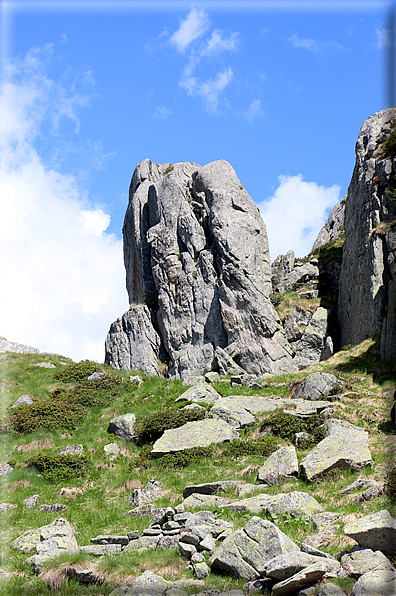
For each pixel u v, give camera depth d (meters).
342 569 12.01
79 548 16.47
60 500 22.66
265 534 13.40
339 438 21.78
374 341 36.81
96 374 41.94
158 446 27.00
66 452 28.22
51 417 32.28
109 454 28.23
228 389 37.38
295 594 11.80
